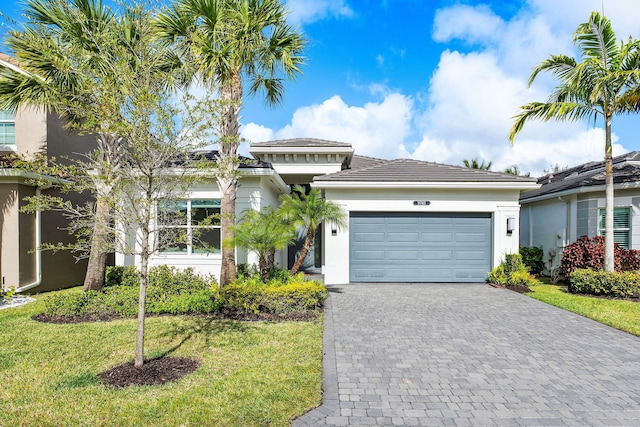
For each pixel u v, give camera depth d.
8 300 9.23
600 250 11.02
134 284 9.52
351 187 11.66
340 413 3.75
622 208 12.13
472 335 6.45
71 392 4.09
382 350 5.66
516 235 11.84
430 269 11.98
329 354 5.45
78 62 5.24
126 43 4.75
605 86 9.61
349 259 11.96
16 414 3.62
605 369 4.99
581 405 3.98
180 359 5.07
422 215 12.02
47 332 6.36
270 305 7.66
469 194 11.88
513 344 6.00
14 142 11.68
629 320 7.36
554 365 5.12
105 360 5.09
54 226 11.80
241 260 10.89
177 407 3.74
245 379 4.45
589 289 10.02
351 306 8.59
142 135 4.32
